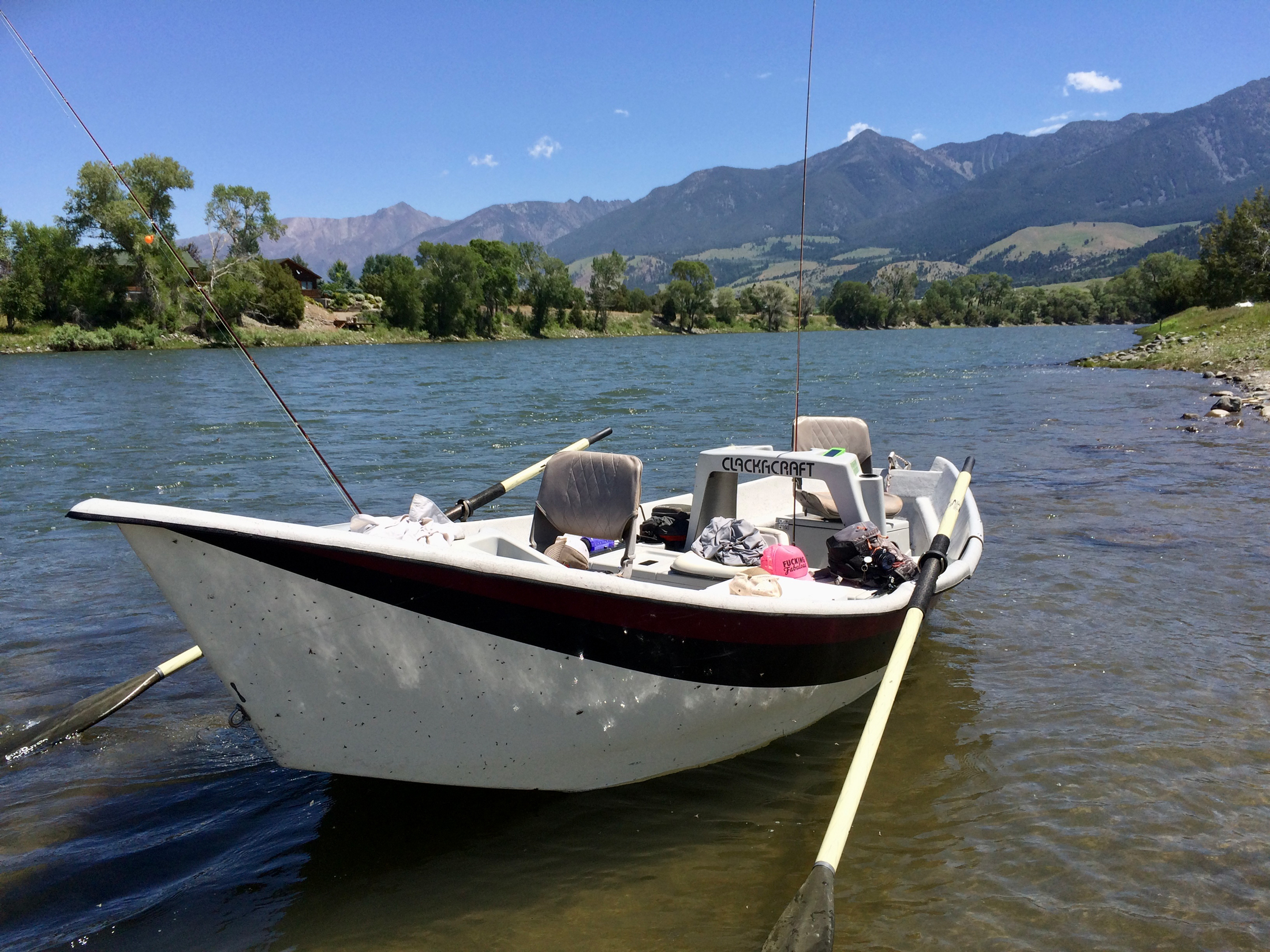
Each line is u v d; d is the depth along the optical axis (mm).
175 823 3709
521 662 3484
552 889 3271
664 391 26578
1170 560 7176
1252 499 9344
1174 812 3619
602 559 5363
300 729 3400
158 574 3039
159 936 3020
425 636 3322
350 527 4102
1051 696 4762
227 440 16266
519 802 3879
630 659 3674
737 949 2924
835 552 5027
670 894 3229
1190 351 31406
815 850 3486
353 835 3627
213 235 62688
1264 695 4684
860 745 3486
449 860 3461
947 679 5066
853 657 4566
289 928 3062
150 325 57031
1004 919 3020
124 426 18531
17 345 52188
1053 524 8477
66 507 10391
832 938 2729
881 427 16906
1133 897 3111
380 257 122625
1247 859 3307
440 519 4328
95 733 4500
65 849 3516
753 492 6867
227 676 3250
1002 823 3594
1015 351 53594
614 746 3852
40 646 5652
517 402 23297
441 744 3559
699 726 4035
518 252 88438
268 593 3133
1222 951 2838
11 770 4125
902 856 3404
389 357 49156
